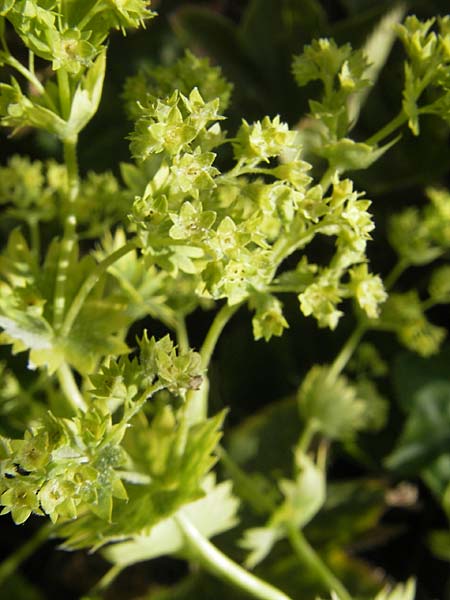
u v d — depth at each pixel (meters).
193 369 0.11
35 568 0.19
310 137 0.19
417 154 0.21
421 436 0.20
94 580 0.19
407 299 0.17
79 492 0.11
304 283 0.12
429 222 0.17
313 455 0.19
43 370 0.15
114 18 0.11
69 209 0.13
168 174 0.11
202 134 0.11
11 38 0.21
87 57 0.11
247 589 0.14
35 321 0.13
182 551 0.14
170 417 0.13
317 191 0.12
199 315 0.20
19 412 0.15
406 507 0.20
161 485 0.13
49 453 0.11
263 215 0.12
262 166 0.16
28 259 0.13
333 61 0.12
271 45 0.22
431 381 0.20
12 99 0.12
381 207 0.21
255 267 0.11
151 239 0.12
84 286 0.12
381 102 0.21
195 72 0.13
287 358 0.21
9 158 0.21
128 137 0.11
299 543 0.16
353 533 0.18
